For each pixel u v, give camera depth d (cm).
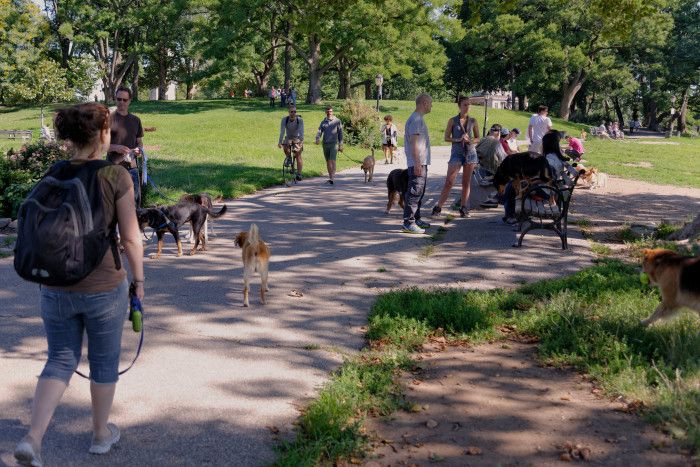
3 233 930
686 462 338
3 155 1306
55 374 315
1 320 555
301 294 662
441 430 380
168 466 336
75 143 317
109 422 380
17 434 362
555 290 649
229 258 814
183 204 823
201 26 4969
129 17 5650
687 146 3975
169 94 8231
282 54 6831
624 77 6312
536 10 6088
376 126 2998
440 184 1642
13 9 4975
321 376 461
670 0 6019
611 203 1392
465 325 559
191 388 433
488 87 7156
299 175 1677
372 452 353
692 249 776
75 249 292
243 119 3922
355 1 1886
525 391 434
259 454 350
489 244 905
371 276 735
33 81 5250
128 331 541
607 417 393
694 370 429
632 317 537
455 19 4538
